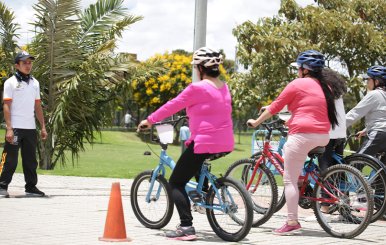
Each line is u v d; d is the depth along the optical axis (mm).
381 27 27609
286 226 10102
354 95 26328
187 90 9203
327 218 10609
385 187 11000
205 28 14281
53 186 15867
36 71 23172
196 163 9273
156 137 10203
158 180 10062
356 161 11297
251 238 9664
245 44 27109
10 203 12469
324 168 11461
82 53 24062
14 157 13312
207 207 9477
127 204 13188
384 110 12117
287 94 9898
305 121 9773
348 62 26469
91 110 23719
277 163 10734
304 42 25672
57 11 22672
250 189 10891
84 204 12828
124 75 24672
